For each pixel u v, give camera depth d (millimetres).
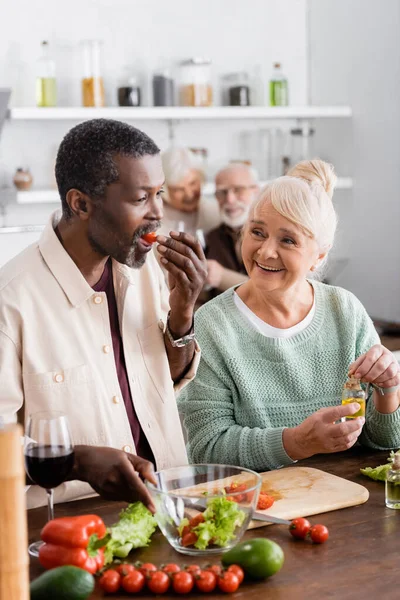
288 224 2289
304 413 2398
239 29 4820
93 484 1708
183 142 4738
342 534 1717
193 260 1979
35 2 4320
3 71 4273
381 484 2021
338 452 2301
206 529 1588
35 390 1941
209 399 2355
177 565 1560
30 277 1977
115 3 4496
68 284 1995
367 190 4680
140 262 1971
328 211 2361
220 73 4789
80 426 1970
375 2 4492
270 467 2201
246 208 4496
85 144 1888
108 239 1930
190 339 2113
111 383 2029
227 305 2457
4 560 1173
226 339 2389
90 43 4297
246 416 2359
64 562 1490
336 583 1507
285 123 4980
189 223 4633
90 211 1924
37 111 4105
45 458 1574
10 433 1172
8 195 4215
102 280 2068
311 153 5016
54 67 4254
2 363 1920
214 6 4742
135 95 4410
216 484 1726
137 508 1656
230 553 1523
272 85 4727
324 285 2533
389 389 2275
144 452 2107
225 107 4535
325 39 4883
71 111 4184
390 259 4543
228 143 4852
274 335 2406
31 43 4324
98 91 4312
